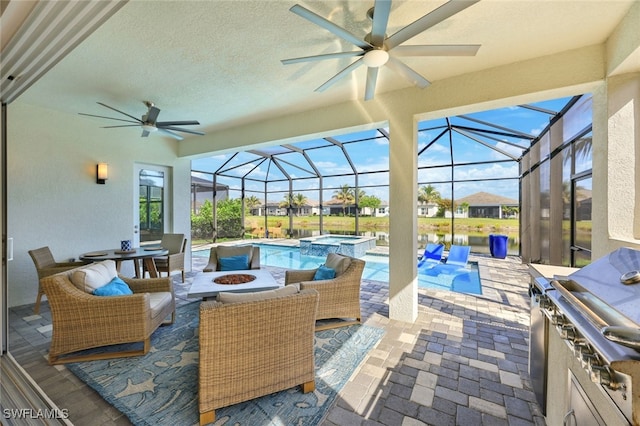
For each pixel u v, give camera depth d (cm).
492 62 281
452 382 221
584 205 393
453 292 468
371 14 208
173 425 174
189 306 390
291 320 195
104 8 104
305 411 187
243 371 182
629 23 204
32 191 412
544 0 195
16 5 99
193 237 1034
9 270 390
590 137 374
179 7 205
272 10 209
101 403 194
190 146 591
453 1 158
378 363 248
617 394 86
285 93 363
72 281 252
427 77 315
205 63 288
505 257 800
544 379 175
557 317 129
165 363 244
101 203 489
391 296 350
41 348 270
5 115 174
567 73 258
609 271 136
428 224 923
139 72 306
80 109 426
